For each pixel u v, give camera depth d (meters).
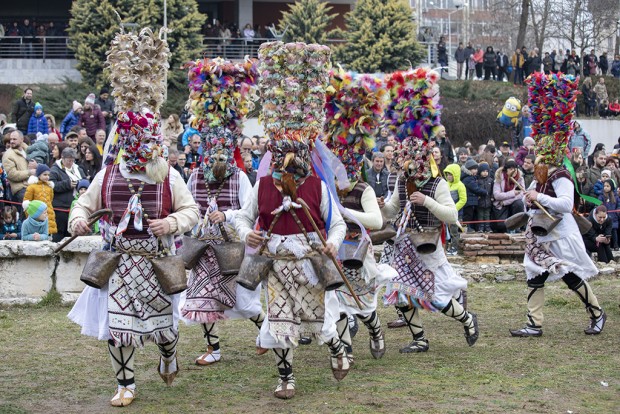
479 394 7.73
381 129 9.41
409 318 9.63
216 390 7.96
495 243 16.14
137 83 7.38
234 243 8.88
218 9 46.41
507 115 25.08
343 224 7.57
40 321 11.27
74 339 10.19
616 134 34.91
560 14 51.81
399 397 7.62
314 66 7.55
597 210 16.06
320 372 8.66
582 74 43.69
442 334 10.66
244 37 39.72
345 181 8.27
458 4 59.12
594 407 7.35
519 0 56.06
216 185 9.09
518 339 10.30
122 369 7.49
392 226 9.50
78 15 36.84
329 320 7.58
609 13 49.53
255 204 7.65
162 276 7.25
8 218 14.43
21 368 8.79
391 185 10.27
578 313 12.03
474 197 17.09
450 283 9.48
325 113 8.54
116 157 7.44
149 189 7.36
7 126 18.08
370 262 8.80
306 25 40.06
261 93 7.62
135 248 7.30
